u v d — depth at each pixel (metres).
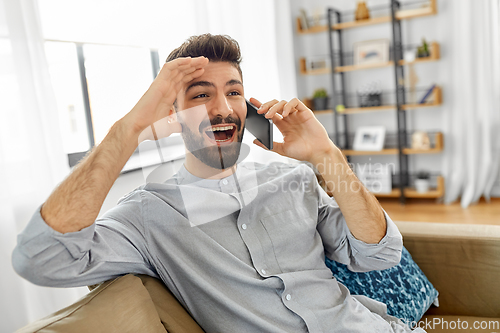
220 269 0.92
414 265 1.35
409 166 4.01
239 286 0.93
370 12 3.98
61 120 2.01
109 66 2.15
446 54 3.67
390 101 4.01
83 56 2.07
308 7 4.24
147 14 2.19
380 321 1.05
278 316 0.93
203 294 0.93
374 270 1.17
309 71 4.10
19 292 1.31
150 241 0.93
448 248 1.36
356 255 1.09
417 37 3.79
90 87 2.10
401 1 3.83
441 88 3.73
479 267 1.33
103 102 2.14
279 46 3.44
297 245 1.04
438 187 3.66
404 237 1.42
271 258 0.99
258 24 2.96
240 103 0.95
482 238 1.32
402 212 3.53
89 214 0.78
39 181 1.44
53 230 0.74
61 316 0.73
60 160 1.53
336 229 1.12
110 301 0.78
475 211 3.39
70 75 2.04
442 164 3.85
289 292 0.95
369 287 1.23
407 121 3.97
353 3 4.05
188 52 0.94
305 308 0.95
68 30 1.96
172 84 0.88
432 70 3.76
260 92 2.96
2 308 1.28
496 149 3.59
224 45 0.93
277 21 3.43
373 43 3.94
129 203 0.96
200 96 0.91
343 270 1.25
